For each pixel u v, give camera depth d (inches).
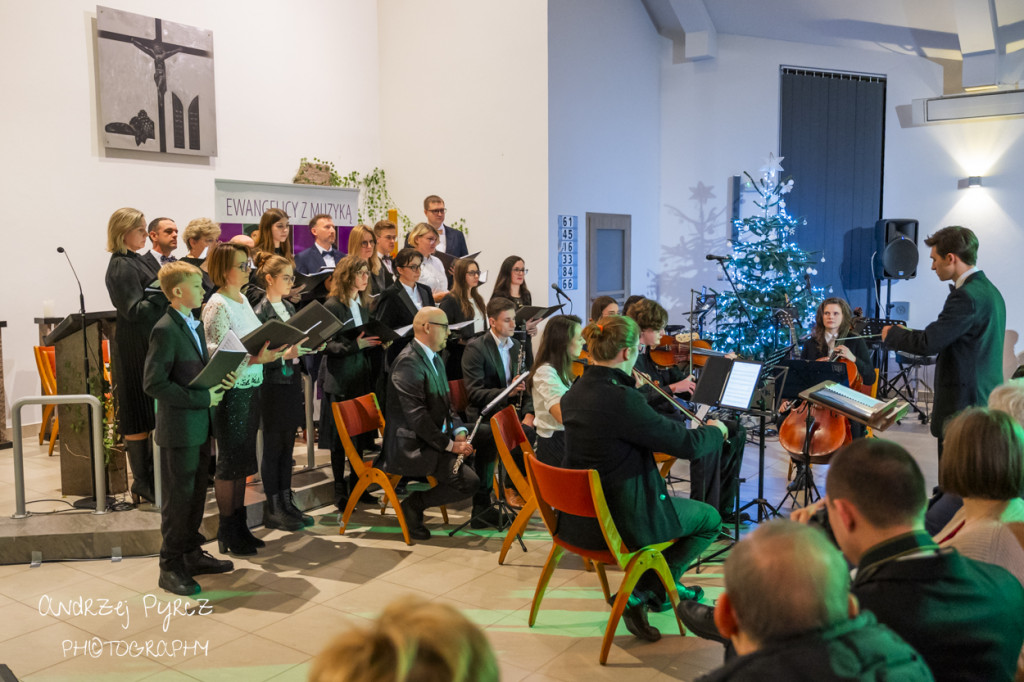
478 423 180.9
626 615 137.7
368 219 374.0
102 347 198.1
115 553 173.3
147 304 186.9
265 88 333.7
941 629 60.0
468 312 232.7
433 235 264.7
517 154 333.7
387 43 369.7
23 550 169.8
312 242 331.9
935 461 255.6
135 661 129.2
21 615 145.9
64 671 126.0
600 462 129.8
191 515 157.8
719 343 346.6
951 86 383.2
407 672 33.5
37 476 223.0
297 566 170.2
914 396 343.6
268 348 156.2
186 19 306.3
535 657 131.1
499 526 194.7
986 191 376.2
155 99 297.0
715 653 132.6
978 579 62.4
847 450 66.9
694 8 375.2
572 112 337.4
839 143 399.2
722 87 395.5
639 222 390.9
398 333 196.2
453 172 354.0
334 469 209.9
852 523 65.4
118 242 188.2
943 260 166.4
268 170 336.8
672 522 134.4
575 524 134.8
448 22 348.8
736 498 180.5
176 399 148.6
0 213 262.4
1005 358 374.9
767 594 51.2
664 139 406.6
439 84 354.3
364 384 211.2
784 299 341.4
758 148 398.0
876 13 366.6
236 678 124.0
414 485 229.8
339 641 36.0
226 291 170.6
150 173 299.9
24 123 266.4
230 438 168.7
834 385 142.7
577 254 345.4
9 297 266.2
